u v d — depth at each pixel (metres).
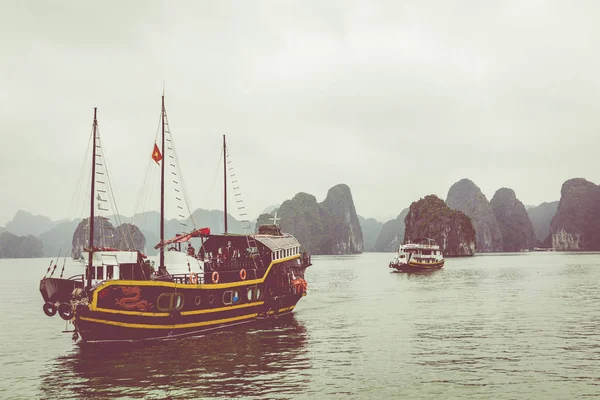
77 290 26.66
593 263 146.88
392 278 93.06
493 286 69.19
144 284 27.44
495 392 19.06
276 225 46.00
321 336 30.83
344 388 19.66
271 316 38.12
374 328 33.94
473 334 31.09
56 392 19.67
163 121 37.12
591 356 24.67
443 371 22.12
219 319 32.44
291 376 21.41
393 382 20.47
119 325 26.80
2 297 65.19
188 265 34.34
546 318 37.44
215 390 19.45
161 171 36.47
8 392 19.97
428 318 38.50
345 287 72.44
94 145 30.50
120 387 20.02
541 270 111.56
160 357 24.95
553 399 18.23
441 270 118.69
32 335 34.34
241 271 34.78
